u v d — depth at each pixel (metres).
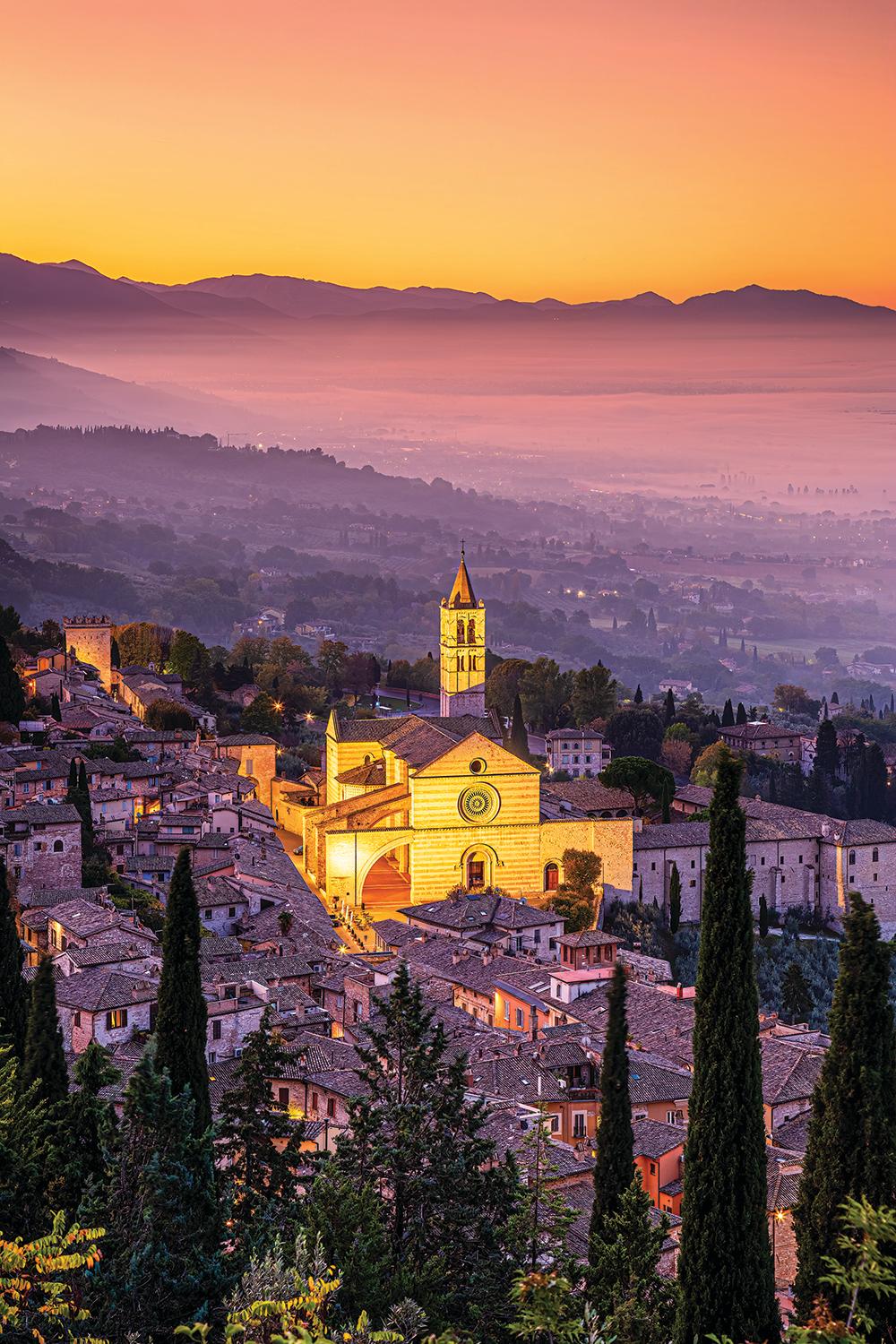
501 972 175.88
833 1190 69.38
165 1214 73.06
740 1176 70.75
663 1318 76.25
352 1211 77.38
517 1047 145.50
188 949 87.50
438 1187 84.12
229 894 199.38
